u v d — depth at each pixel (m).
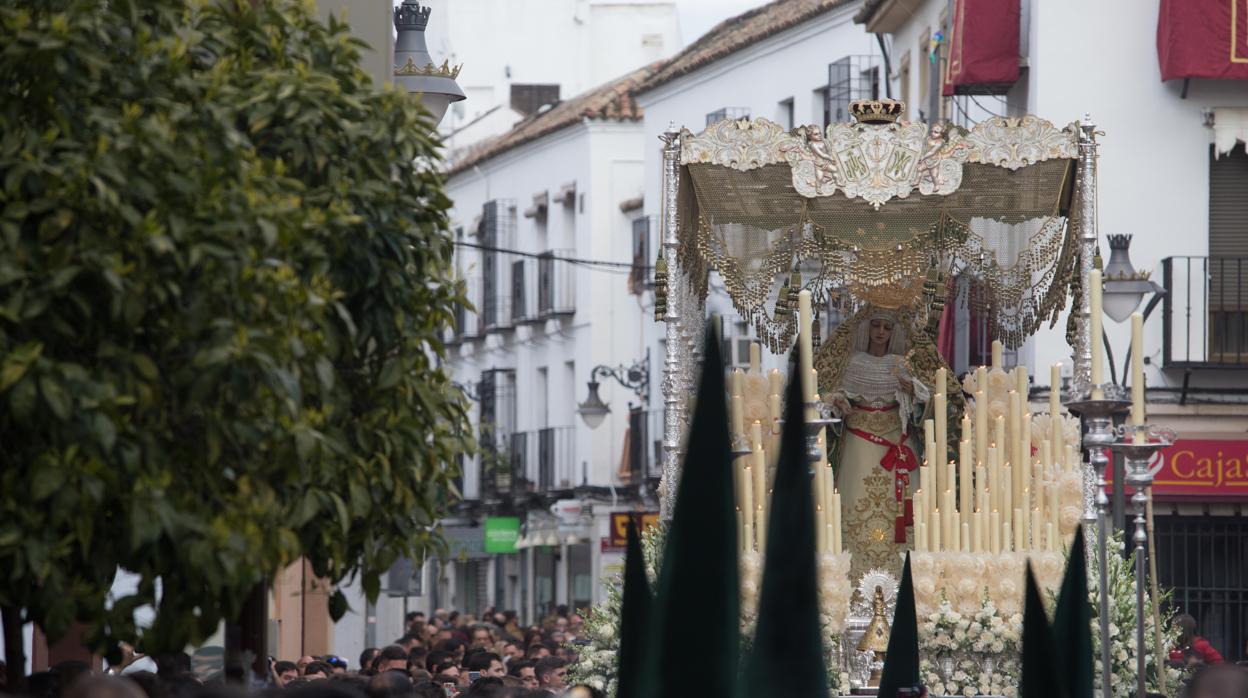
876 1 32.91
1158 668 9.76
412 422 8.55
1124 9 26.31
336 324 8.38
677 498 4.53
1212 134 26.12
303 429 7.52
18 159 7.23
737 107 41.91
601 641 13.70
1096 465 9.40
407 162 8.71
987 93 27.45
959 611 13.36
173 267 7.27
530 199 53.84
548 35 60.53
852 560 14.58
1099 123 26.22
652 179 46.16
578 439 50.62
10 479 7.13
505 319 55.72
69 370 6.96
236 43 8.50
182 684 9.09
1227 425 26.02
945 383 14.23
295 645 22.34
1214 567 26.11
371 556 8.47
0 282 6.97
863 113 14.04
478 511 57.12
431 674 15.40
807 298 12.88
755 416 13.80
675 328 13.66
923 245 14.25
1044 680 6.07
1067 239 14.16
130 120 7.36
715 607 4.48
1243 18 25.48
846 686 13.04
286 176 8.30
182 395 7.42
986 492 13.78
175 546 7.32
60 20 7.43
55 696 9.05
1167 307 25.94
